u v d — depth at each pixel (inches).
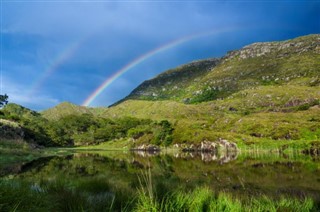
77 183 585.0
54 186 455.8
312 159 2208.4
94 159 2210.9
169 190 427.8
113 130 6668.3
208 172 1214.3
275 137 4458.7
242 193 687.7
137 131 5856.3
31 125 5236.2
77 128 7504.9
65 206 349.4
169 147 5039.4
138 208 317.7
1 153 1749.5
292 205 397.7
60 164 1584.6
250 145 4234.7
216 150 4394.7
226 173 1175.6
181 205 330.3
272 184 860.0
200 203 347.6
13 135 2753.4
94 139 6505.9
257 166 1552.7
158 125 5762.8
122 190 470.6
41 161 1727.4
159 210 311.4
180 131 5369.1
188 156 2962.6
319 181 929.5
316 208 429.4
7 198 293.3
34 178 804.6
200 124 6141.7
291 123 4968.0
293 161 1972.2
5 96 2425.0
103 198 415.5
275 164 1695.4
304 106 7150.6
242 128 5201.8
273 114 6284.5
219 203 360.2
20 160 1660.9
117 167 1441.9
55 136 6112.2
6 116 4793.3
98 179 665.6
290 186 825.5
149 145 5206.7
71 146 6235.2
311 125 4566.9
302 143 3708.2
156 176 950.4
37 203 334.0
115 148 5570.9
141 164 1706.4
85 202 370.0
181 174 1105.4
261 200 470.3
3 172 1083.3
